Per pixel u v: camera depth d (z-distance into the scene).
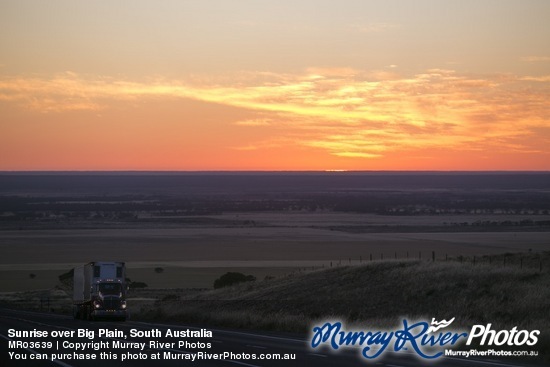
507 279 50.56
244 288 70.44
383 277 58.12
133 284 98.00
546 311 41.53
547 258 60.97
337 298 54.47
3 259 136.25
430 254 128.62
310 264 120.56
